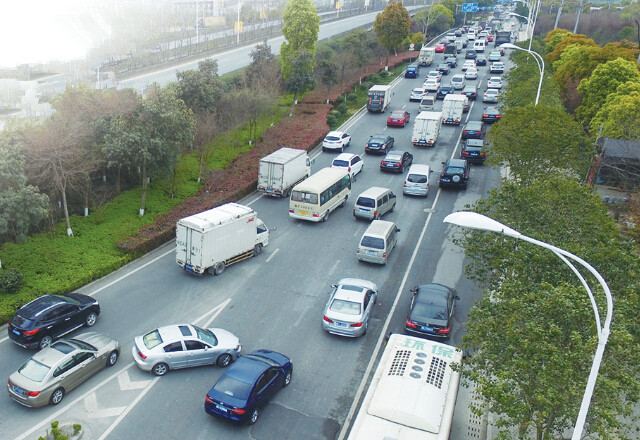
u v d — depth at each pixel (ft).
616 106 104.53
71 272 68.49
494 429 46.52
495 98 176.24
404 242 86.12
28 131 74.64
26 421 45.68
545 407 31.78
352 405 50.29
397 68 232.32
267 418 47.98
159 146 82.33
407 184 104.53
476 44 268.82
